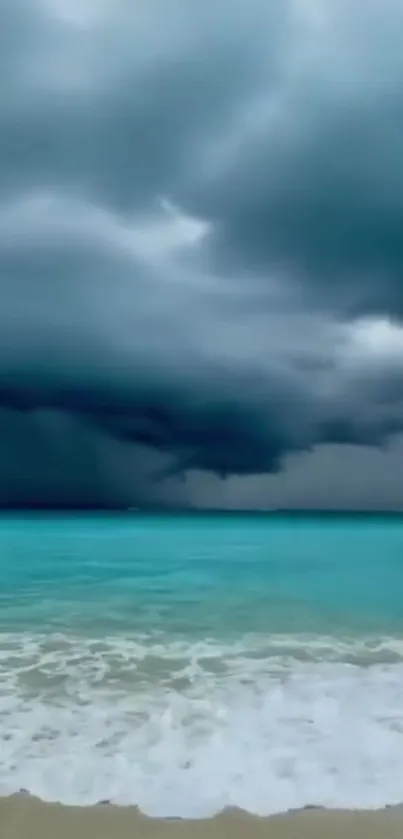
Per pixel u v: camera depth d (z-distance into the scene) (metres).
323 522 75.31
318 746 6.89
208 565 24.61
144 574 21.64
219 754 6.66
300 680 9.23
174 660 10.34
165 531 52.78
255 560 26.61
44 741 6.99
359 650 11.02
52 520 77.75
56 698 8.41
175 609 14.92
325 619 13.74
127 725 7.48
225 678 9.33
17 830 5.12
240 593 17.33
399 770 6.30
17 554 29.64
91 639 11.88
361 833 5.07
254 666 10.00
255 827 5.17
